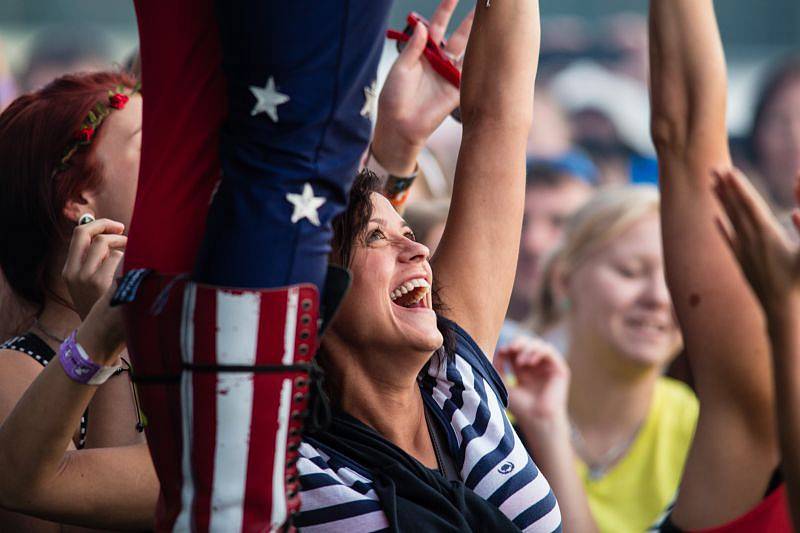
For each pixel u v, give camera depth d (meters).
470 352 5.97
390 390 5.62
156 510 4.55
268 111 4.14
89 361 4.70
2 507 5.31
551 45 19.92
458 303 6.17
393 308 5.56
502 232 6.27
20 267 6.14
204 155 4.41
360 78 4.25
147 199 4.50
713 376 6.25
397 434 5.64
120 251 5.31
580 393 11.02
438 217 9.73
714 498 6.20
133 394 6.04
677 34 6.56
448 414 5.77
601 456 10.73
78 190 6.11
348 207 5.53
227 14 4.08
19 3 20.66
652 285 10.97
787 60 20.55
